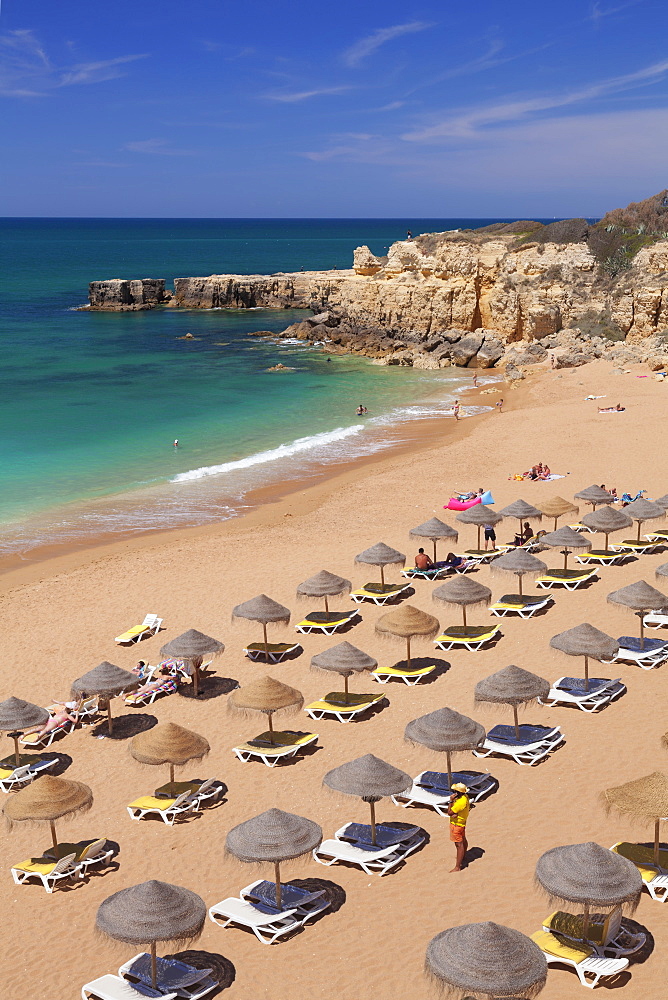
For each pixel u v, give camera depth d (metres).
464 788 13.98
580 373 68.62
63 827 16.44
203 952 12.71
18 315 122.56
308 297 128.25
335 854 14.46
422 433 54.38
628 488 38.19
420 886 13.73
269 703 17.88
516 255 81.12
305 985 11.89
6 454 48.97
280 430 55.69
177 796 16.81
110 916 11.40
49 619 26.69
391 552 26.20
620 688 19.62
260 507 39.53
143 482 43.97
